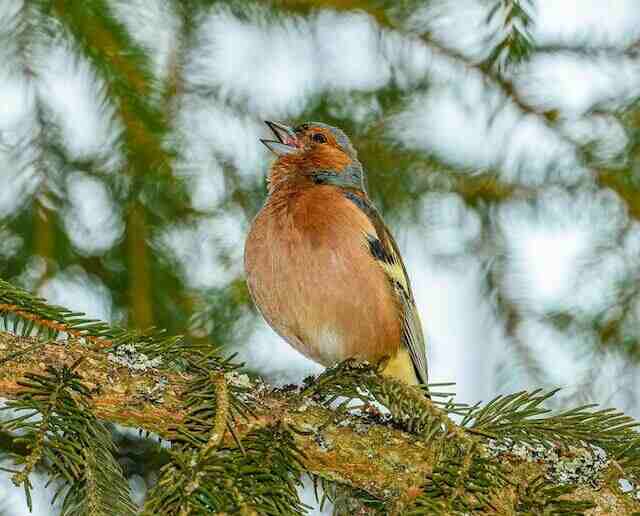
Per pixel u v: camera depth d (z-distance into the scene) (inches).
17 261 423.2
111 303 438.0
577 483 288.7
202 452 226.7
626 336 446.3
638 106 428.8
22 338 266.1
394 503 254.8
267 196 454.9
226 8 433.1
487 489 245.1
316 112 455.8
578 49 420.2
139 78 418.0
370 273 401.7
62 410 237.8
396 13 426.3
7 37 403.2
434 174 454.9
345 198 415.5
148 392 267.4
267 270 401.4
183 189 432.5
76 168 422.6
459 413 271.3
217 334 445.1
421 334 430.9
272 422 281.3
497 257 459.8
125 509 243.0
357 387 313.6
